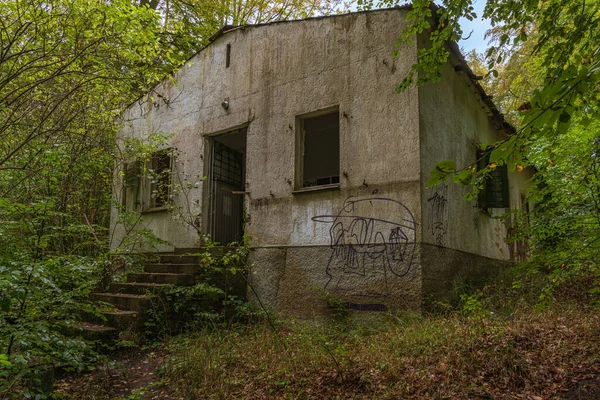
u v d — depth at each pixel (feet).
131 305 21.47
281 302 24.16
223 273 25.16
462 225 25.80
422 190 20.95
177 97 31.94
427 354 14.51
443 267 22.36
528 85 27.30
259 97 27.25
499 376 12.69
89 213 31.99
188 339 19.31
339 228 22.89
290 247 24.47
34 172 21.63
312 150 34.24
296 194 24.66
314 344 17.34
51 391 12.98
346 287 22.12
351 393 13.02
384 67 22.62
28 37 19.71
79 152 28.07
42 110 23.80
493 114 32.30
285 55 26.45
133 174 33.45
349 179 22.97
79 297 17.42
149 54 23.99
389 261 21.12
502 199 28.04
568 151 17.16
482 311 16.93
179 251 28.30
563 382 12.24
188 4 46.60
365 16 23.59
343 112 23.70
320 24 25.21
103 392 14.39
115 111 29.71
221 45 29.86
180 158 30.94
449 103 25.40
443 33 15.34
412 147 21.27
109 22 19.97
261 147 26.66
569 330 15.70
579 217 16.88
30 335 12.05
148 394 14.62
